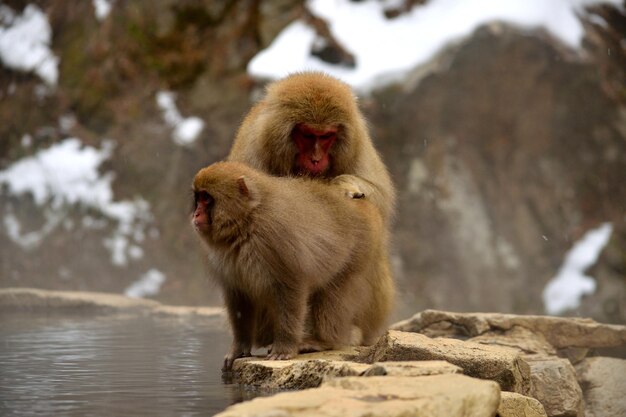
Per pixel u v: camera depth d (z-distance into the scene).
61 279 21.06
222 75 24.77
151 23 25.69
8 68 25.22
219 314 13.12
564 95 24.67
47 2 26.50
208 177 7.60
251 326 8.20
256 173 7.83
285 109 8.91
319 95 8.90
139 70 25.00
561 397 8.91
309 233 7.71
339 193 8.45
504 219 23.97
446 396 5.28
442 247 23.19
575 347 10.51
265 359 7.56
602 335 10.49
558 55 24.41
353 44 24.81
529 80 24.34
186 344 9.78
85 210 22.47
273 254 7.55
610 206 24.39
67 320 12.55
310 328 8.41
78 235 21.95
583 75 24.61
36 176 23.05
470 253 23.28
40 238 21.73
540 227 24.06
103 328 11.45
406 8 25.53
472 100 24.14
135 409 5.93
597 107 24.70
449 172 23.77
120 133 24.06
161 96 24.55
